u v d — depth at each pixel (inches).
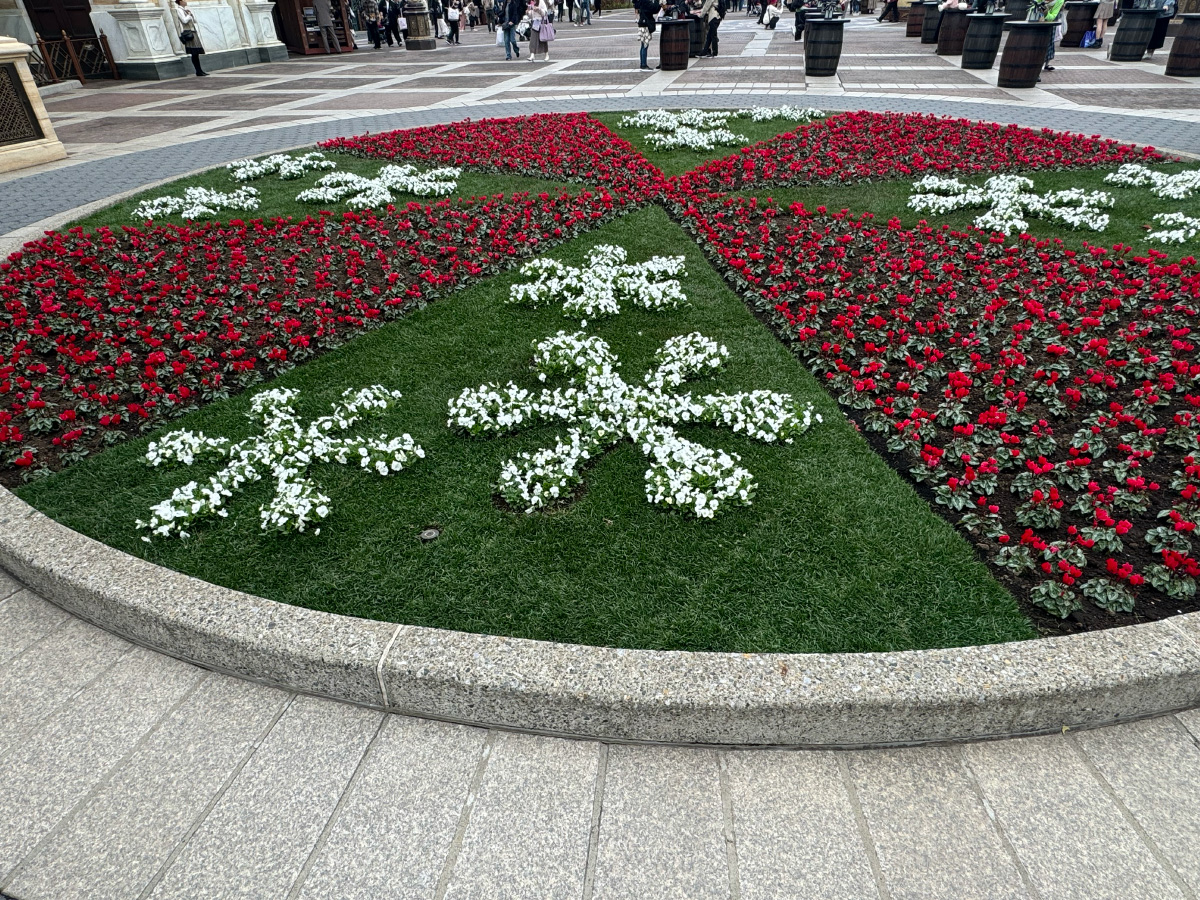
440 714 105.4
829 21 629.0
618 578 123.6
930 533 131.6
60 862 88.6
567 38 1212.5
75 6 796.0
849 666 99.2
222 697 110.6
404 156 415.8
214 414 177.5
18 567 130.0
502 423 163.0
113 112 611.5
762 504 140.0
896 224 284.5
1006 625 112.1
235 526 138.6
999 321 206.7
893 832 89.7
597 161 395.2
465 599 120.3
